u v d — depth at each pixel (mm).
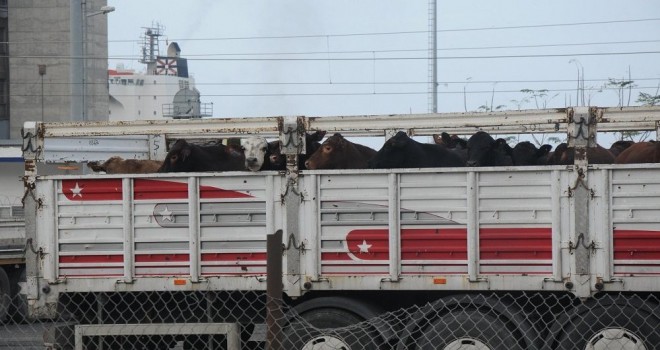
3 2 100438
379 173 17828
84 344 19062
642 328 17141
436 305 17781
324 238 18000
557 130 22812
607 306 17266
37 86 98562
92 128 19359
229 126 18875
